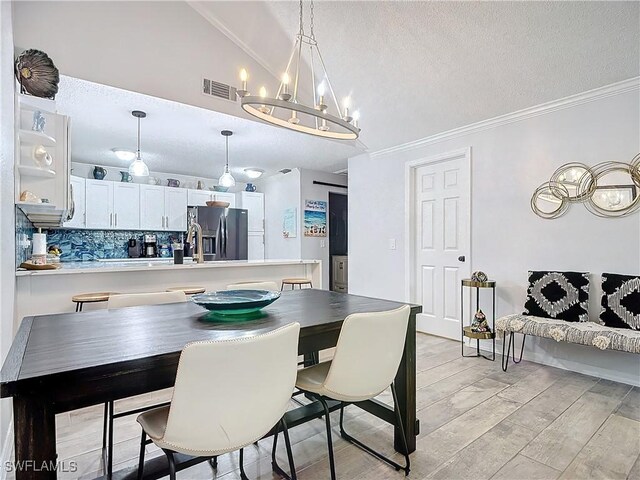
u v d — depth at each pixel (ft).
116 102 10.35
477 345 11.12
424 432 6.48
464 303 12.13
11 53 6.80
